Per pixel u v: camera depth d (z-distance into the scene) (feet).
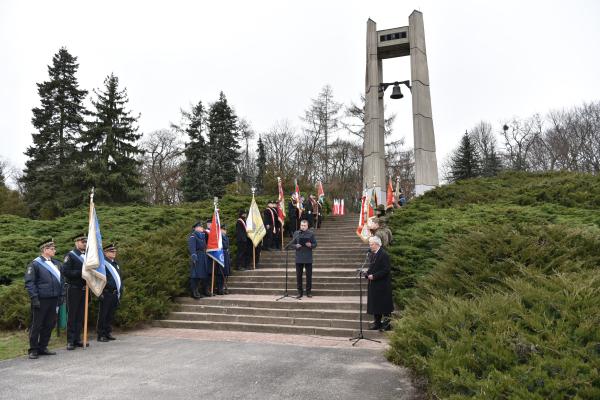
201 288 42.34
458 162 178.91
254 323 35.24
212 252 41.73
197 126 158.10
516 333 17.44
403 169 171.83
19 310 35.01
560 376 14.51
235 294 43.21
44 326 27.43
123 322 34.37
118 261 39.37
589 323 16.58
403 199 92.07
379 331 31.40
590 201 53.67
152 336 32.78
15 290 37.45
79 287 29.58
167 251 43.52
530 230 33.86
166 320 36.78
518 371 15.33
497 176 80.74
